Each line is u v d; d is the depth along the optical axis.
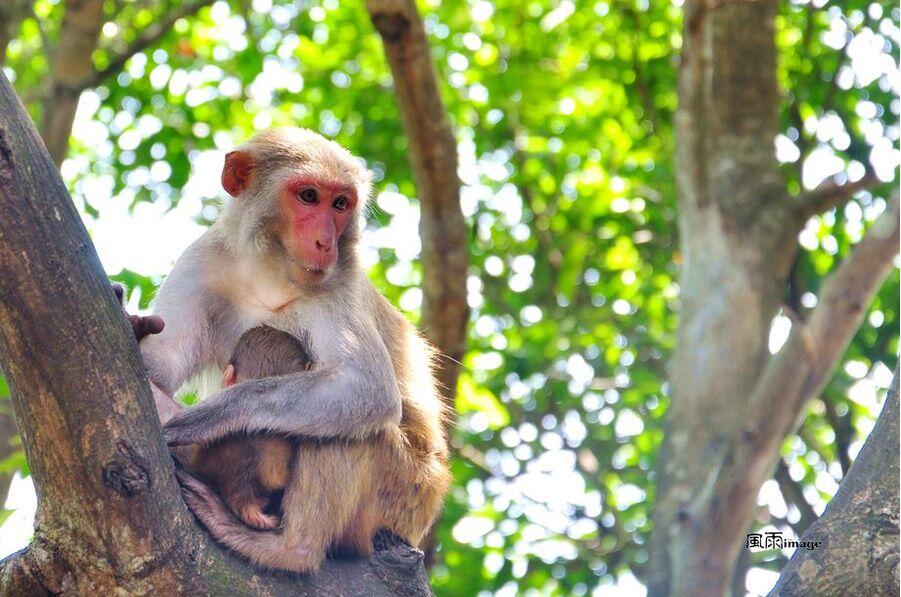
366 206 7.12
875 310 14.12
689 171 11.49
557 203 16.69
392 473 6.38
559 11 16.09
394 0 8.74
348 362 6.32
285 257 6.68
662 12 15.66
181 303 6.72
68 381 4.62
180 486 5.46
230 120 16.00
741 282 11.04
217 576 5.21
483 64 16.05
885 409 5.45
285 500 5.83
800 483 13.32
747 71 11.85
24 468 8.18
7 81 4.60
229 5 16.14
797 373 10.10
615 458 15.24
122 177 15.46
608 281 16.48
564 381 15.70
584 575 14.09
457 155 9.47
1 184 4.48
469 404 12.73
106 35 15.38
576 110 16.31
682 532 9.95
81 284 4.64
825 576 5.18
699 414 10.65
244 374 6.40
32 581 4.85
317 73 16.62
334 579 5.79
